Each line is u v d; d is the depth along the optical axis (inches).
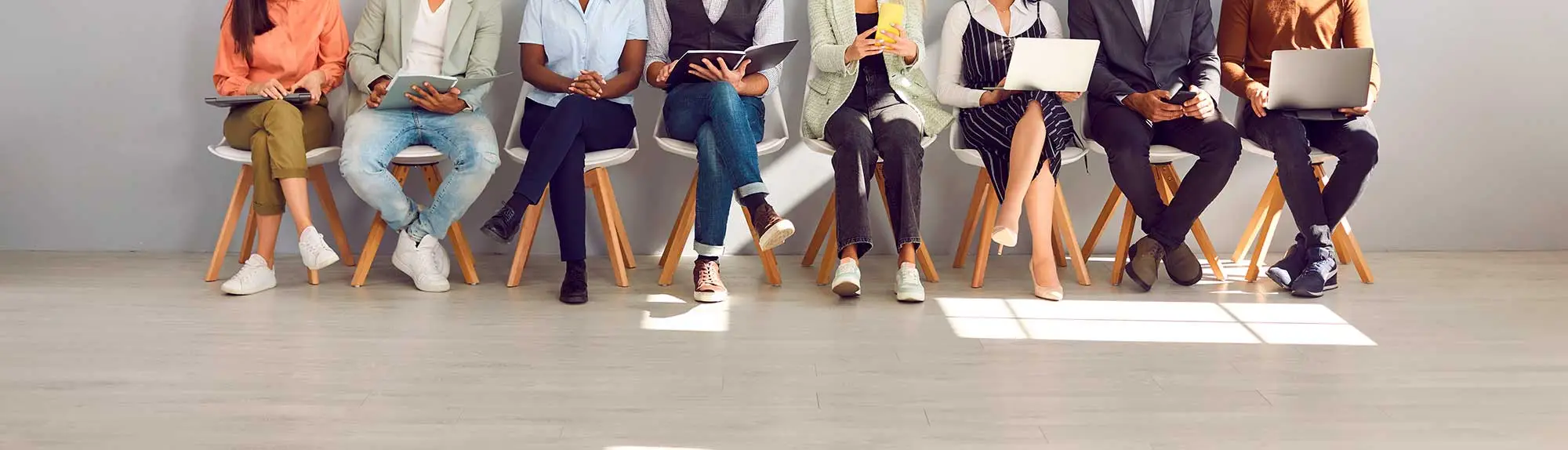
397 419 75.3
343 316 106.7
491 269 134.5
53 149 143.6
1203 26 131.0
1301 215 121.7
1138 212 122.5
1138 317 108.8
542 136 115.3
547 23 126.7
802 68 143.9
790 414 77.0
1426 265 139.1
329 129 126.3
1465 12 146.2
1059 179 148.1
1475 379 86.3
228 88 123.7
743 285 125.0
